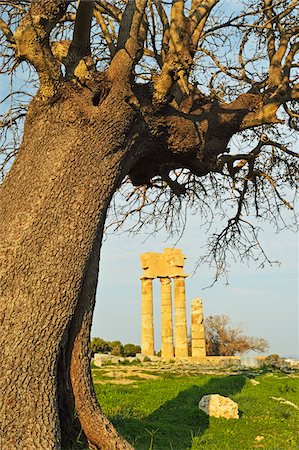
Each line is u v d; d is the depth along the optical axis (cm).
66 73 579
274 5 818
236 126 753
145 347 3966
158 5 816
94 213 538
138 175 718
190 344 4553
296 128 1043
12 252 491
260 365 3102
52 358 482
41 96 554
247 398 1433
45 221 509
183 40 646
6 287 479
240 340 5069
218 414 1180
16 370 452
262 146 1027
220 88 1005
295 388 1661
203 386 1728
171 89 628
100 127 556
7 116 698
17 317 470
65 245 509
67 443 561
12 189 528
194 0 801
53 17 531
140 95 631
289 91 786
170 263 3969
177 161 713
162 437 945
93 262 589
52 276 495
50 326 484
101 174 551
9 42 650
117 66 585
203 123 714
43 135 548
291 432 1069
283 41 833
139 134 616
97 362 2912
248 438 1019
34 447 432
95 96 571
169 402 1351
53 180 523
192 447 897
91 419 567
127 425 993
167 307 3953
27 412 444
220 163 925
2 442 423
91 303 590
